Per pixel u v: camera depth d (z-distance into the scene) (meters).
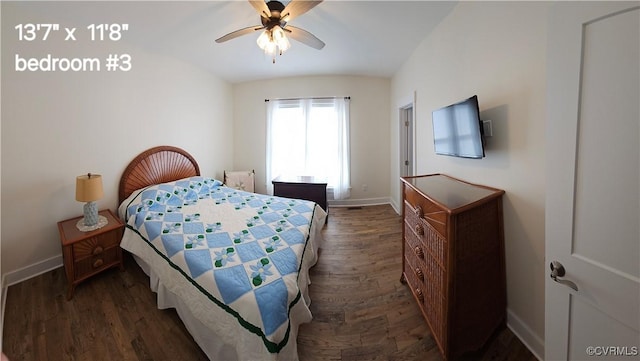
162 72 2.84
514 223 1.39
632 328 0.73
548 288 0.96
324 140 3.99
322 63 3.23
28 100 1.86
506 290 1.48
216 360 1.23
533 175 1.26
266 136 4.04
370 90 3.96
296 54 2.90
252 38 2.47
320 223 2.49
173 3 1.83
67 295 1.74
